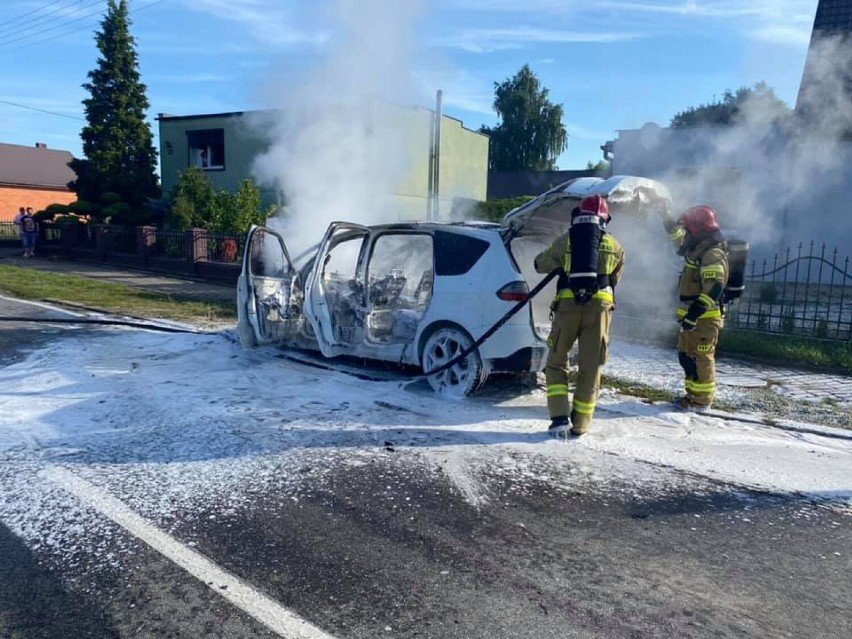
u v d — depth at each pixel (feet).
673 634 8.99
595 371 16.75
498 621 9.23
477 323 19.33
